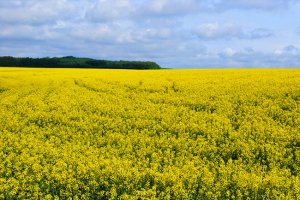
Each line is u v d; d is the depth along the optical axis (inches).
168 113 807.7
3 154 543.8
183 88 1095.0
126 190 415.5
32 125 740.7
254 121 732.0
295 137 632.4
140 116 780.6
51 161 512.7
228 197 397.7
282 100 900.0
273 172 464.4
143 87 1144.8
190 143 604.1
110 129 713.0
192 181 418.0
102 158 500.7
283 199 380.5
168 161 520.7
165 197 385.4
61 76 1609.3
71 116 796.6
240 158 524.1
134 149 587.8
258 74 1459.2
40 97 1033.5
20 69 2188.7
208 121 754.8
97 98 990.4
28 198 407.8
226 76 1413.6
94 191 416.5
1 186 416.2
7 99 1005.8
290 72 1529.3
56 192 417.1
